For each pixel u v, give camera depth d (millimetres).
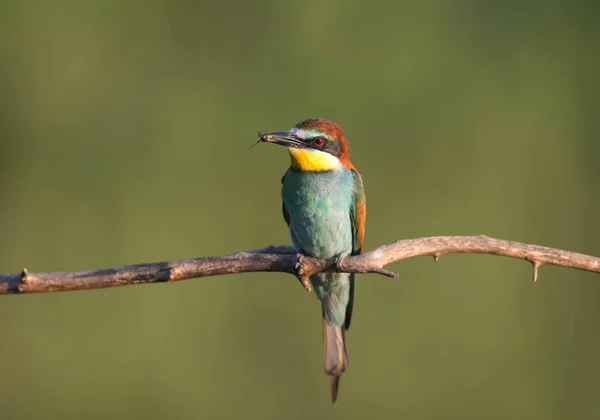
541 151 13609
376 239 13414
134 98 13773
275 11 13828
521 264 12859
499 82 13727
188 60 13891
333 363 9180
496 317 12766
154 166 13625
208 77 13820
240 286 12711
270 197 13508
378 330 12711
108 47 13875
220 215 13484
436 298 12883
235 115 13695
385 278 12828
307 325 12570
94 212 13539
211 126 13680
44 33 13773
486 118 13656
